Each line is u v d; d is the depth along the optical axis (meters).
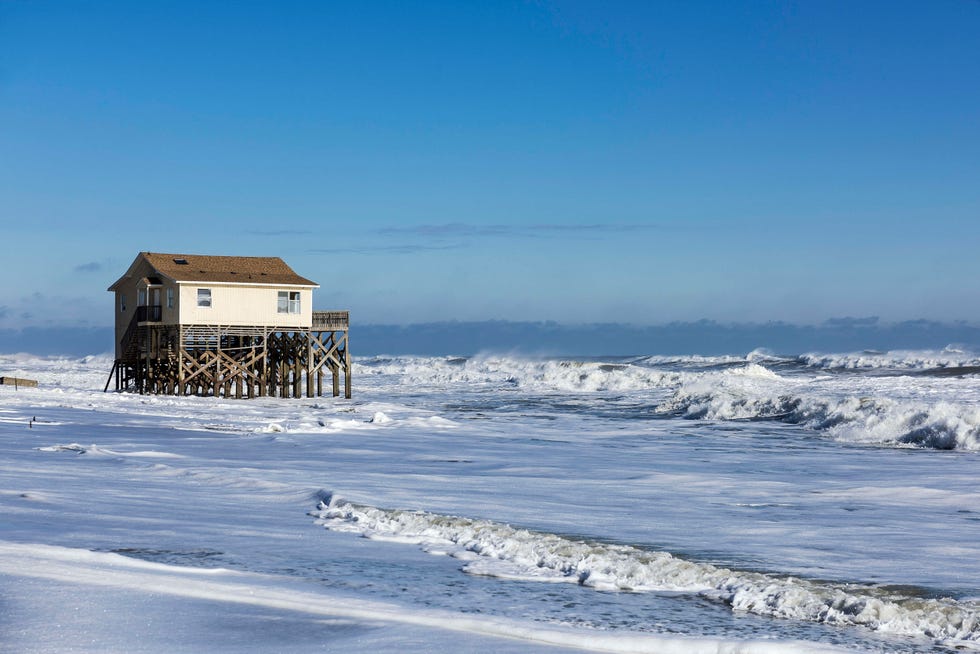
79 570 9.41
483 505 15.82
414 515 13.67
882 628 8.89
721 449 28.20
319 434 29.55
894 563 11.73
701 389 44.66
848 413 34.78
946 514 15.71
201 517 13.73
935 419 30.80
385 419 34.19
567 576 10.71
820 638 8.55
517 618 8.79
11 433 25.70
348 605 8.73
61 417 32.03
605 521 14.55
